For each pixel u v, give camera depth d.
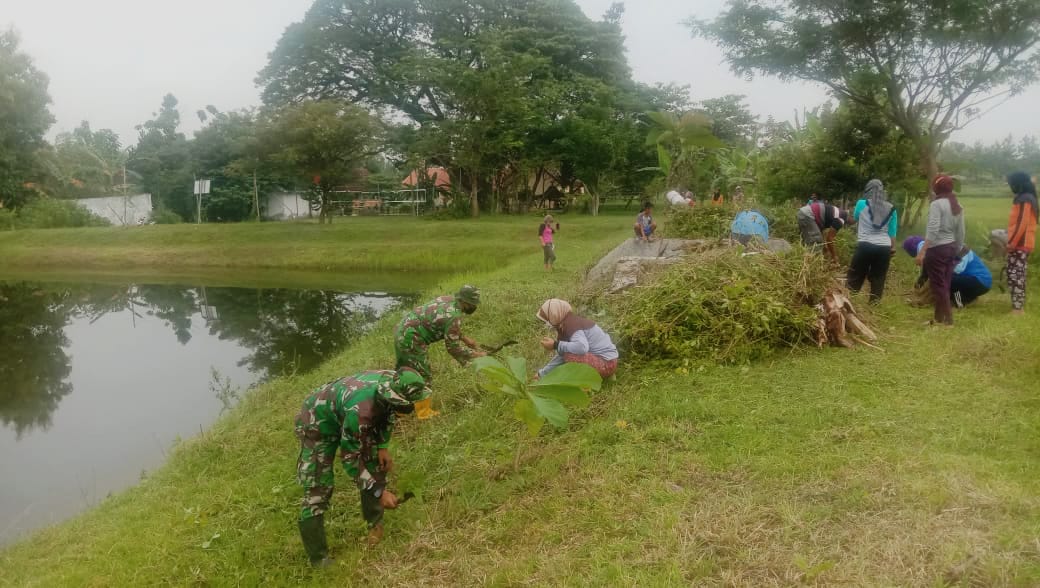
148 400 10.49
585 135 35.84
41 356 13.80
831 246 10.15
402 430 6.52
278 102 39.38
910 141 15.55
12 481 7.56
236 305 19.67
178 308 19.44
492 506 4.70
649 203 13.04
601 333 6.52
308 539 4.36
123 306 20.05
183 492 6.18
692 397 5.96
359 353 10.42
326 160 32.97
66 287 24.34
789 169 16.81
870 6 13.25
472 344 6.49
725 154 16.83
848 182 16.12
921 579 3.13
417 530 4.56
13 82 37.38
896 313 8.26
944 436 4.70
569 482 4.71
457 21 39.41
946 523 3.56
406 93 40.28
